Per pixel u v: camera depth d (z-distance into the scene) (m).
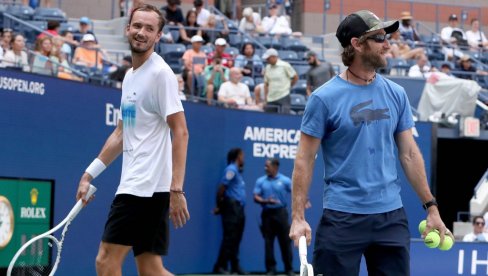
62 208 20.27
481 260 16.77
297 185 9.53
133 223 11.12
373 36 9.43
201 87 26.73
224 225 24.78
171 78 11.07
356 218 9.48
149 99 11.06
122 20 30.39
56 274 20.11
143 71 11.12
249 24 33.53
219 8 37.47
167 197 11.27
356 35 9.45
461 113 30.05
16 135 19.00
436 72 32.56
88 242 21.03
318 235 9.62
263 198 24.53
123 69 23.58
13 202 18.83
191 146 24.53
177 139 11.05
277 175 24.59
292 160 26.95
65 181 20.34
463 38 37.91
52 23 25.84
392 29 9.52
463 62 35.03
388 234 9.53
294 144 26.98
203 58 27.08
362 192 9.48
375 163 9.52
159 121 11.16
